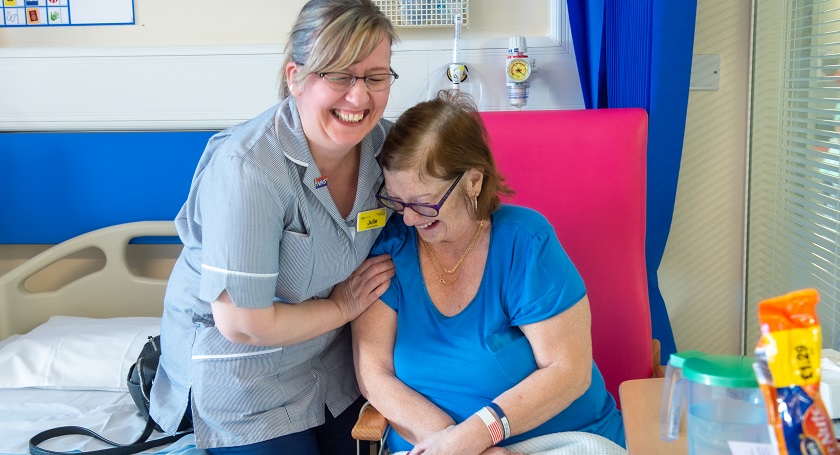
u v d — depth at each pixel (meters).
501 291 1.61
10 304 2.58
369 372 1.67
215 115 2.56
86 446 1.85
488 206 1.60
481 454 1.50
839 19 1.66
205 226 1.52
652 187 2.16
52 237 2.65
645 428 1.16
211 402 1.70
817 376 0.80
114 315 2.62
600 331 1.97
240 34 2.59
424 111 1.53
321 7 1.41
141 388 1.91
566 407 1.57
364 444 1.98
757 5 2.31
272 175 1.49
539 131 2.01
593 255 1.98
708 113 2.47
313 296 1.68
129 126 2.58
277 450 1.74
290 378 1.77
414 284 1.66
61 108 2.58
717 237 2.54
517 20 2.54
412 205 1.53
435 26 2.53
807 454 0.79
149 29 2.61
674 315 2.60
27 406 2.10
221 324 1.55
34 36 2.64
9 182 2.63
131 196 2.62
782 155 2.11
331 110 1.47
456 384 1.62
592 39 2.25
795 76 1.99
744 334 2.50
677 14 1.99
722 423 0.95
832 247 1.70
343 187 1.65
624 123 1.98
